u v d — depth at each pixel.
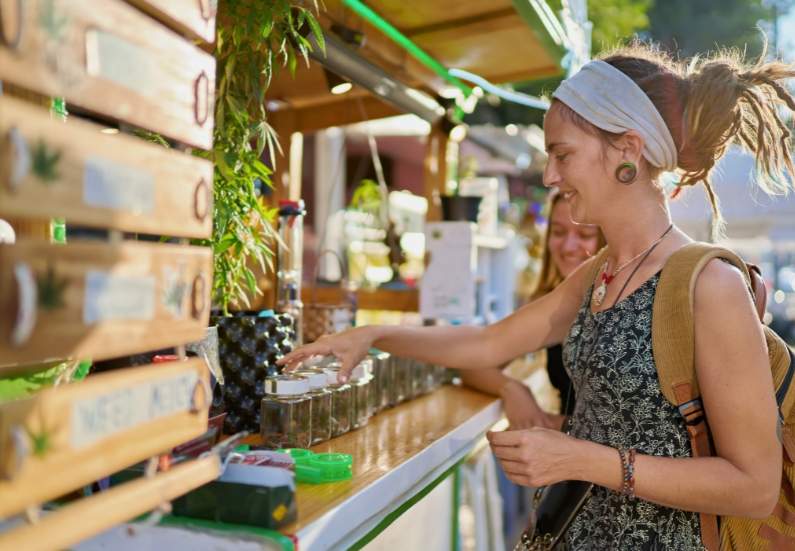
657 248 1.27
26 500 0.63
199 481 0.89
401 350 1.69
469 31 2.23
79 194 0.67
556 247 2.62
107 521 0.73
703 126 1.26
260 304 2.22
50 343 0.63
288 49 1.54
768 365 1.12
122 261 0.73
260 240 1.53
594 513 1.28
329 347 1.55
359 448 1.45
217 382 1.29
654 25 8.89
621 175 1.25
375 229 3.79
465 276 2.71
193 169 0.87
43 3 0.62
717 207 1.46
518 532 3.96
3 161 0.58
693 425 1.17
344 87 2.14
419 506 1.84
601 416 1.27
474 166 5.02
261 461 1.02
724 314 1.11
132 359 1.22
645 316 1.22
